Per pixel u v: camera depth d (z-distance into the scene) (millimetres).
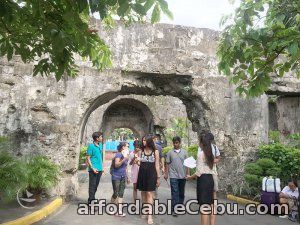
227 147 10078
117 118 22859
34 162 7801
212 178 5863
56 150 8961
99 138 8234
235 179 9938
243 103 10297
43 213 6965
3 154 6449
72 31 4121
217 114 10062
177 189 7605
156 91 10383
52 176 7801
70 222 6770
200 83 10023
